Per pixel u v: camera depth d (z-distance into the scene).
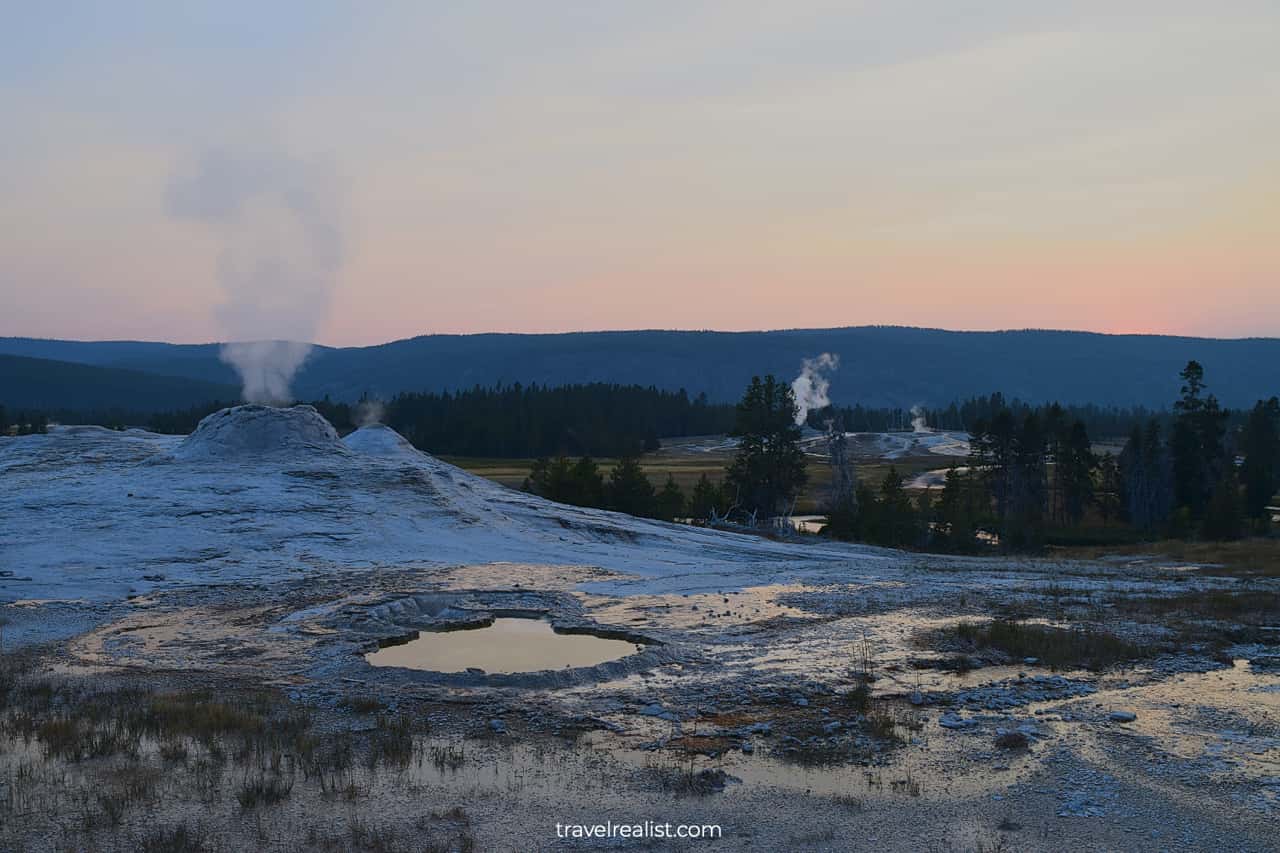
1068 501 85.81
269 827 11.10
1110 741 14.38
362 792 12.28
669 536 46.34
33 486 43.12
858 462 149.12
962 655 20.11
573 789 12.46
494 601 27.34
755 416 80.50
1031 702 16.66
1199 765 13.27
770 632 23.05
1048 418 93.12
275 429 50.03
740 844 10.79
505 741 14.59
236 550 35.06
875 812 11.70
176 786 12.40
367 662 19.70
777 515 81.81
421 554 36.66
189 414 190.38
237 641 22.28
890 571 35.62
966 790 12.44
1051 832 11.09
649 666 19.53
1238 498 65.12
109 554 33.69
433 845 10.62
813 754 13.88
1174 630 22.39
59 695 17.11
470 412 185.75
